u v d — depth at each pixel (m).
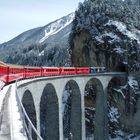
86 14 118.94
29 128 9.20
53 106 57.22
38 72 53.28
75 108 70.19
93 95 98.81
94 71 89.50
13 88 30.28
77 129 69.12
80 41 116.88
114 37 105.69
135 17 119.69
